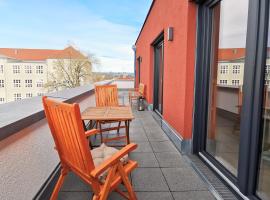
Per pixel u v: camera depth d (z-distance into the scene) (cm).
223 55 233
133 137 370
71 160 152
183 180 221
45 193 181
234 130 217
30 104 238
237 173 194
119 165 147
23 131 164
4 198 134
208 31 254
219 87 244
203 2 259
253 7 162
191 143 284
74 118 123
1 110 194
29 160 169
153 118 534
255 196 171
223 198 185
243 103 177
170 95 366
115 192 197
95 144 331
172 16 349
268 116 164
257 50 160
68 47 1788
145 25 732
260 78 158
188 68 275
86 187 205
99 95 372
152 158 277
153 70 629
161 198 190
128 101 865
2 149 137
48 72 1716
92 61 1756
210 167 240
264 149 168
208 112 264
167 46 389
